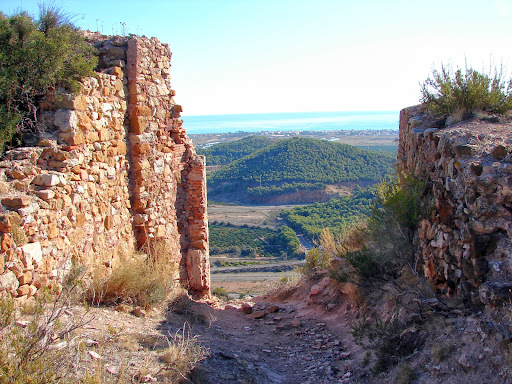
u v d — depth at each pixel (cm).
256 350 727
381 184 1063
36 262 566
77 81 732
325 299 971
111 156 830
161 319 725
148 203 945
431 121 894
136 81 906
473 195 555
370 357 629
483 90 820
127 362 473
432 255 653
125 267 754
